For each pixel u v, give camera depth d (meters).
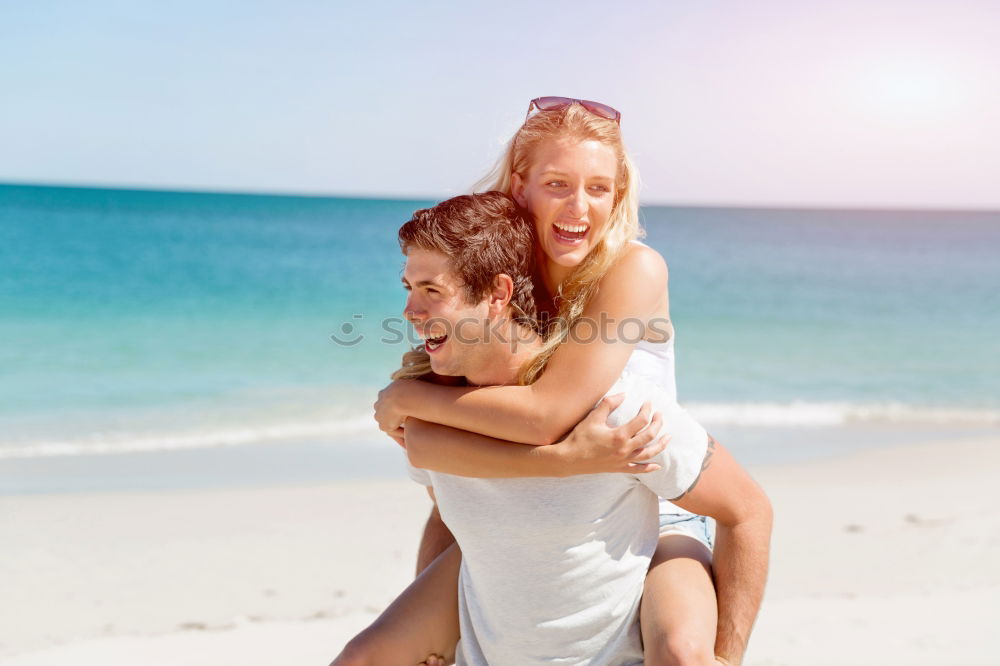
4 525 7.11
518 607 2.20
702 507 2.19
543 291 2.68
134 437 10.59
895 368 16.58
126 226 46.88
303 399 12.82
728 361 17.30
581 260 2.62
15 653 4.67
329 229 50.31
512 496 2.16
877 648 4.36
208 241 41.53
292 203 76.38
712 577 2.26
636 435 2.06
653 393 2.18
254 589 5.73
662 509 2.48
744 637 2.18
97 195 78.62
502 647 2.23
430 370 2.43
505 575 2.21
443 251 2.16
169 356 16.34
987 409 12.89
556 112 2.63
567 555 2.15
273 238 44.22
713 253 41.12
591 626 2.17
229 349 17.14
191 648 4.65
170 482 8.55
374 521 7.20
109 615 5.30
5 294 24.47
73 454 9.77
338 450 9.90
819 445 10.39
